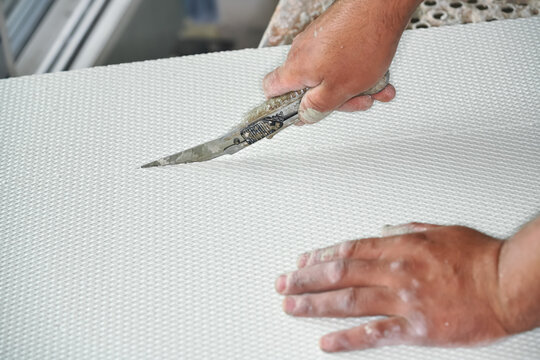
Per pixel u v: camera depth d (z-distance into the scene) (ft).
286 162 3.66
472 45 4.21
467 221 3.36
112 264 3.30
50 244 3.39
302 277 3.08
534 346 2.98
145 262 3.30
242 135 3.57
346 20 3.37
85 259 3.32
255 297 3.16
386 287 2.96
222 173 3.63
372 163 3.63
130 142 3.80
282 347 3.01
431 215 3.40
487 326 2.89
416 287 2.92
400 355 2.97
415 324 2.90
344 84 3.40
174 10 8.02
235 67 4.18
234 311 3.12
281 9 4.47
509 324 2.87
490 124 3.79
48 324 3.11
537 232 2.83
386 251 3.03
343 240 3.33
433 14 4.56
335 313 3.01
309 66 3.39
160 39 7.95
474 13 4.55
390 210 3.43
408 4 3.34
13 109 4.00
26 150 3.80
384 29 3.35
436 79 4.03
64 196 3.58
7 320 3.13
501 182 3.52
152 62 4.23
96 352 3.01
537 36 4.25
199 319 3.10
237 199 3.51
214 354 2.99
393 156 3.66
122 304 3.16
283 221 3.42
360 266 3.01
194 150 3.61
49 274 3.28
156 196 3.55
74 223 3.46
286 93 3.52
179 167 3.67
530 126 3.77
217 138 3.70
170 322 3.09
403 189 3.51
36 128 3.90
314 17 4.44
